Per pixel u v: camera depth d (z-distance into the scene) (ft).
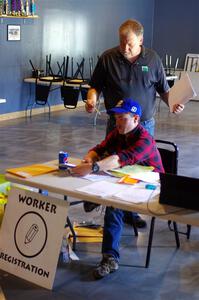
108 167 9.70
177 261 11.07
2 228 10.22
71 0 32.81
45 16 30.86
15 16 28.25
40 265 9.70
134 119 10.14
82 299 9.36
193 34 41.01
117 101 11.95
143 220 13.09
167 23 41.96
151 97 12.05
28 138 23.58
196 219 7.45
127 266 10.71
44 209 9.63
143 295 9.56
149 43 42.45
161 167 10.38
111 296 9.50
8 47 28.40
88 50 35.24
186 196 7.77
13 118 29.30
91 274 10.30
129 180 9.24
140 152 9.94
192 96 10.80
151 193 8.58
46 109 31.99
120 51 11.83
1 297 9.28
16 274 9.99
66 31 32.81
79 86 28.17
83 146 22.38
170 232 12.73
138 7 40.09
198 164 19.62
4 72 28.37
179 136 25.38
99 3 35.63
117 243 10.36
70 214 13.66
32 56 30.32
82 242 11.80
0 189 11.40
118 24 38.01
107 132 12.07
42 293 9.48
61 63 32.78
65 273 10.29
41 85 29.43
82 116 30.71
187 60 40.98
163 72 12.19
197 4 40.52
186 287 9.91
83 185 9.01
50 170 9.96
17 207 10.03
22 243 9.93
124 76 11.81
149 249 10.71
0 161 18.97
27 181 9.30
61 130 25.95
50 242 9.58
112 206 8.20
